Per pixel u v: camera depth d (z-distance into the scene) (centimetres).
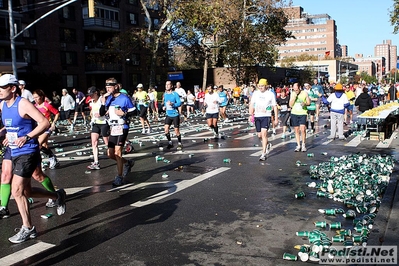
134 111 791
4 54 3972
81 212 621
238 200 673
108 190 754
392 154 1069
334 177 782
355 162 877
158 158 1042
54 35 4412
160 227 550
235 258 448
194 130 1755
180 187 765
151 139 1475
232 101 4097
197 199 682
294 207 631
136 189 758
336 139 1393
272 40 4359
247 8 4128
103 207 646
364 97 1662
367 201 616
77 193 736
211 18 3419
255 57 4484
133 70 5241
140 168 952
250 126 1850
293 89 1132
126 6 5125
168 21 3600
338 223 535
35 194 537
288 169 912
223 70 5622
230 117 2455
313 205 641
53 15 4391
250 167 940
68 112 2123
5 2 3909
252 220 574
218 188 753
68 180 842
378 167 825
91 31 4872
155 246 486
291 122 1150
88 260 448
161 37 3775
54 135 1747
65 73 4556
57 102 2639
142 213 612
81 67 4741
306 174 859
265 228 541
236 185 774
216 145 1300
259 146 1255
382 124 1392
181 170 920
